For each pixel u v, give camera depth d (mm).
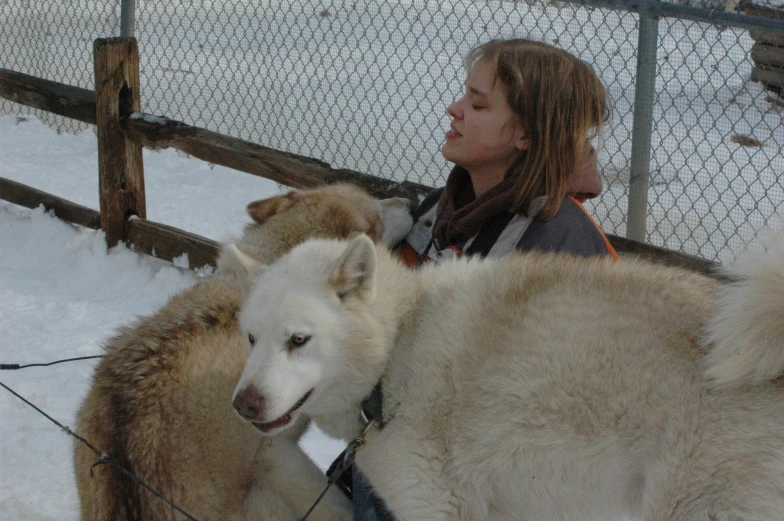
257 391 1950
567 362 1893
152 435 2252
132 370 2357
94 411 2383
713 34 7344
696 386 1779
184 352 2340
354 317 2064
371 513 2297
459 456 2020
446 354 2047
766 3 5336
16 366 3123
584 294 1973
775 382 1742
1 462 3236
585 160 2398
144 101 8891
